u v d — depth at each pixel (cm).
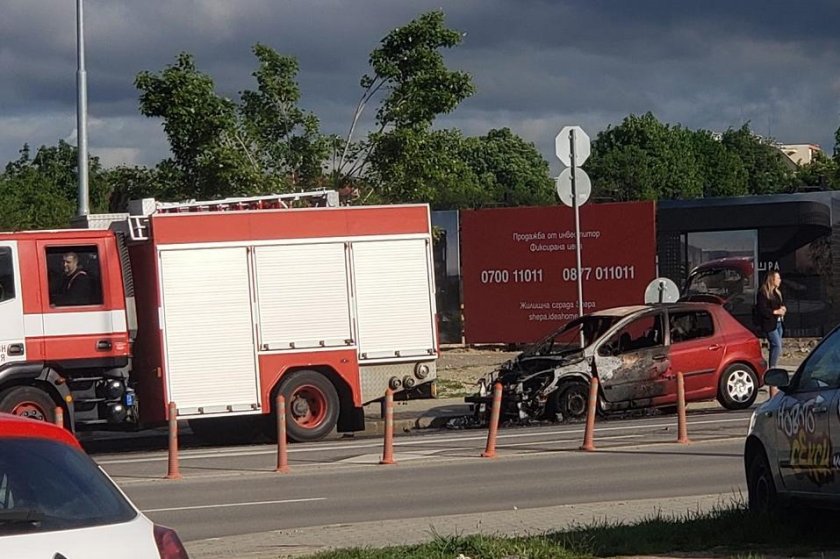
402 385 2062
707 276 3369
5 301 1855
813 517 1002
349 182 2648
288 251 2011
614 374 2106
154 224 1953
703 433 1861
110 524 530
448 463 1644
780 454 1005
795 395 997
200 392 1964
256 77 2662
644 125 8375
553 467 1566
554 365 2111
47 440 566
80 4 2356
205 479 1566
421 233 2075
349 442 1986
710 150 8769
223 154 2502
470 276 3444
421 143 2622
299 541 1095
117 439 2225
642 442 1783
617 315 2158
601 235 3359
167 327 1950
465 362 3177
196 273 1969
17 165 5009
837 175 7300
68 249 1894
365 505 1324
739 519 1027
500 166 9644
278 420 1628
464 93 2677
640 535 985
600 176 8025
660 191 8125
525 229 3406
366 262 2047
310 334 2017
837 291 3309
